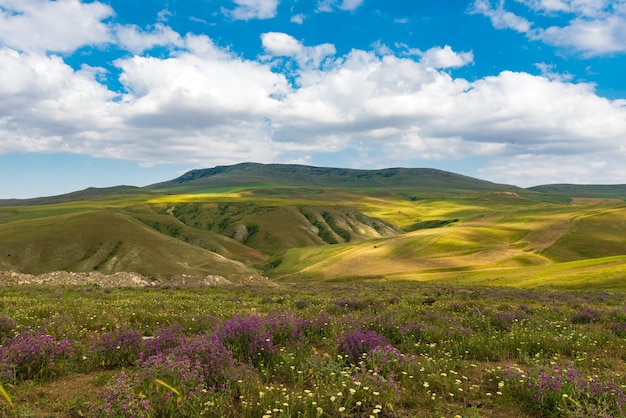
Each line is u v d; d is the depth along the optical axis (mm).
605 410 6668
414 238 126250
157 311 17719
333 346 11086
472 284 60844
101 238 115750
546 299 30844
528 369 9234
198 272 98062
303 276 105750
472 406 6988
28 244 110375
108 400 6062
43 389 7461
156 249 112188
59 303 19297
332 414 6723
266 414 6410
